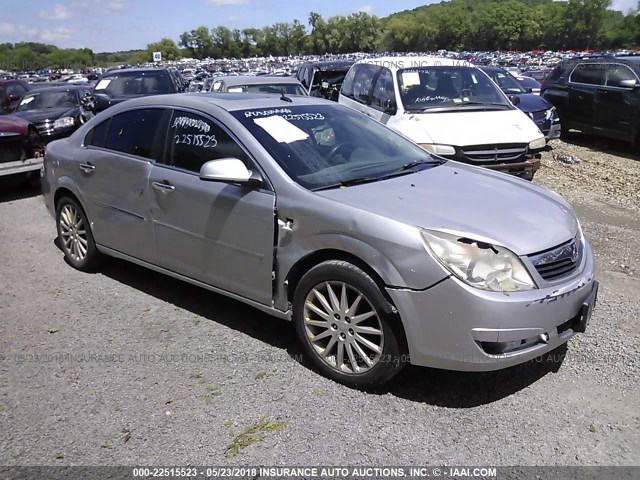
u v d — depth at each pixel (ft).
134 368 12.28
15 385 11.72
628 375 11.89
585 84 41.55
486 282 10.12
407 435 10.12
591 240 20.38
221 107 13.93
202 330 13.97
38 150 28.76
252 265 12.64
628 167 34.01
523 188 13.42
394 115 25.66
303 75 48.06
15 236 21.99
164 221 14.34
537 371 12.12
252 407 10.89
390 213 10.92
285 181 12.14
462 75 27.84
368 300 10.88
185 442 9.96
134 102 16.02
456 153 22.95
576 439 10.00
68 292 16.35
